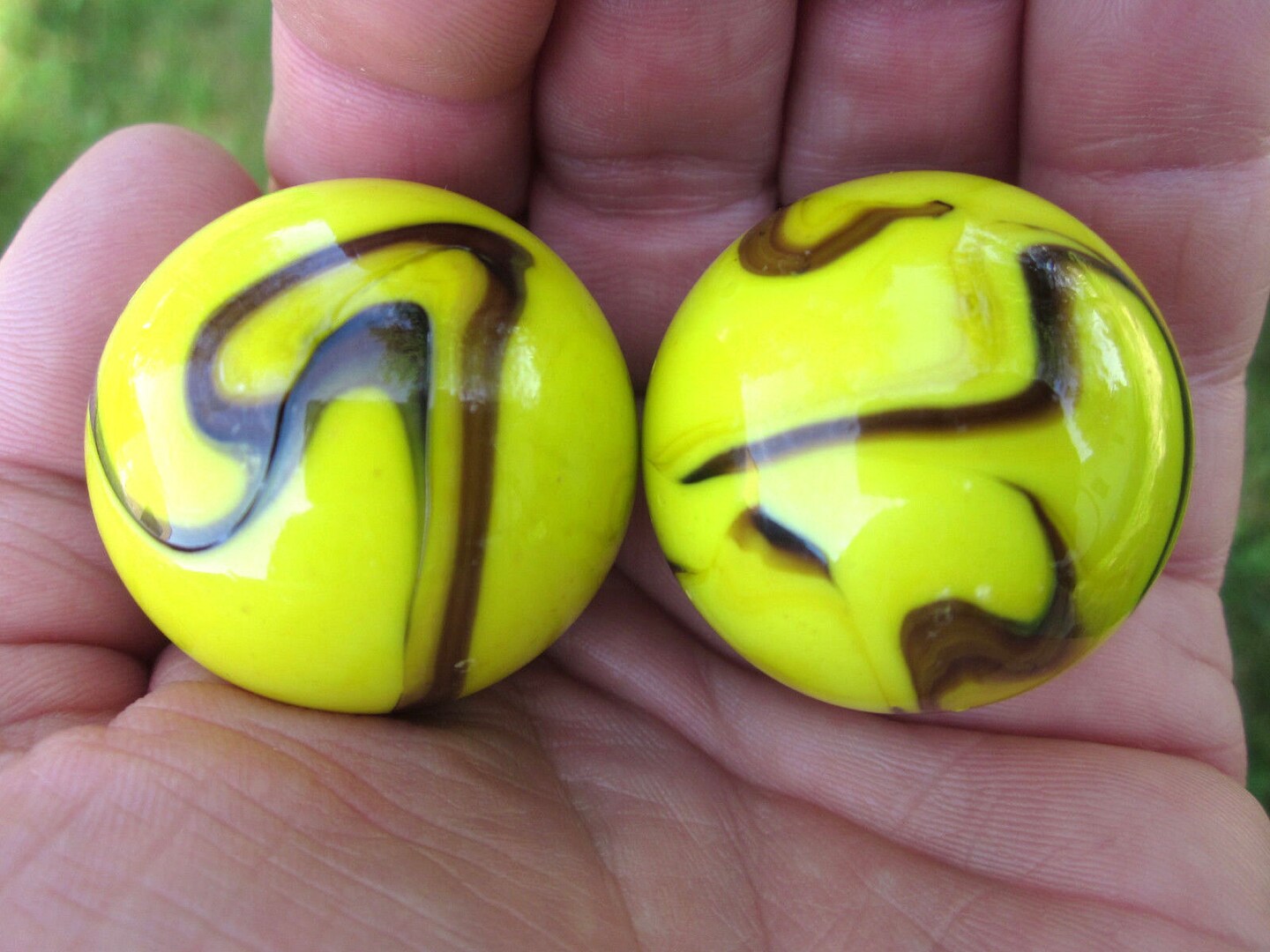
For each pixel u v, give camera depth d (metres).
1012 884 0.08
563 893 0.07
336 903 0.06
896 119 0.09
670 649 0.09
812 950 0.08
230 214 0.07
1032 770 0.09
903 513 0.06
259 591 0.06
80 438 0.08
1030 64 0.08
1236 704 0.09
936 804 0.08
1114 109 0.08
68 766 0.06
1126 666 0.09
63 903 0.06
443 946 0.06
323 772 0.07
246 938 0.06
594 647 0.09
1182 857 0.08
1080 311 0.06
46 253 0.08
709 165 0.09
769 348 0.07
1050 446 0.06
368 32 0.08
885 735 0.09
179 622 0.07
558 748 0.08
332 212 0.07
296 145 0.09
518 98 0.09
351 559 0.06
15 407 0.08
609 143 0.09
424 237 0.07
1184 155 0.08
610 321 0.10
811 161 0.09
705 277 0.07
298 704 0.07
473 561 0.07
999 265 0.06
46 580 0.08
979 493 0.06
